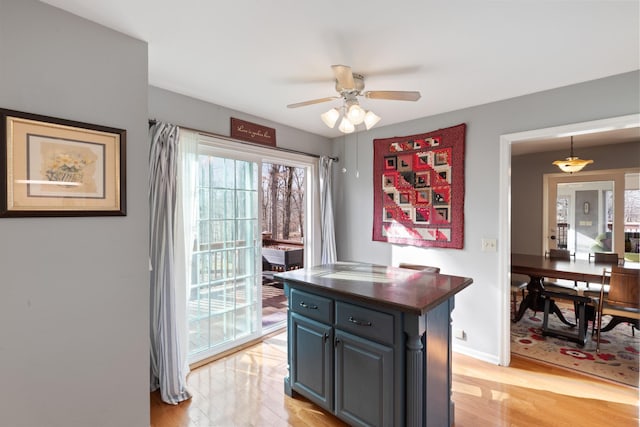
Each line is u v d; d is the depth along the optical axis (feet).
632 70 7.13
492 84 7.95
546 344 10.60
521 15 5.15
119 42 5.66
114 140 5.54
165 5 4.91
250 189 10.71
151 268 7.65
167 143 7.85
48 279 4.91
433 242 10.41
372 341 5.72
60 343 5.02
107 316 5.51
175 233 8.02
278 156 11.38
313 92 8.57
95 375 5.38
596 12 5.04
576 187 16.96
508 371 8.75
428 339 5.54
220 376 8.50
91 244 5.33
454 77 7.54
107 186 5.45
